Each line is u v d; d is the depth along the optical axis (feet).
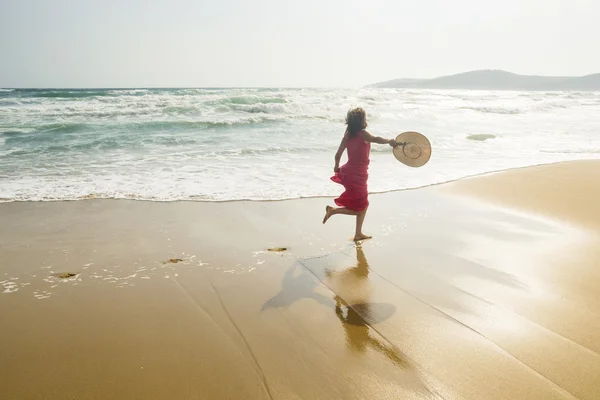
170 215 17.99
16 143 34.78
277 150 34.01
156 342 8.87
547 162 31.60
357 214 15.28
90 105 64.28
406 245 14.84
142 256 13.67
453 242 15.10
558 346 8.70
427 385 7.51
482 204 20.12
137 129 43.80
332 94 121.39
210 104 66.59
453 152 36.58
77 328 9.41
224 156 31.35
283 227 16.71
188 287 11.54
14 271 12.44
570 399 7.11
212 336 9.11
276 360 8.26
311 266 13.05
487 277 12.16
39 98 78.74
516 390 7.35
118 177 24.36
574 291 11.21
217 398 7.16
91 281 11.85
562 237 15.53
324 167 28.07
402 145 15.26
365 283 11.84
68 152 31.83
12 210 18.37
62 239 15.10
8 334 9.13
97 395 7.23
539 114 77.92
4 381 7.59
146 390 7.37
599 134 49.55
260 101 75.72
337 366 8.07
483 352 8.51
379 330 9.36
